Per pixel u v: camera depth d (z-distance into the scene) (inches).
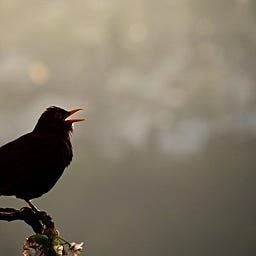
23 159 287.6
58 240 204.2
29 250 202.2
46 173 289.7
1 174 287.7
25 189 290.5
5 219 227.5
